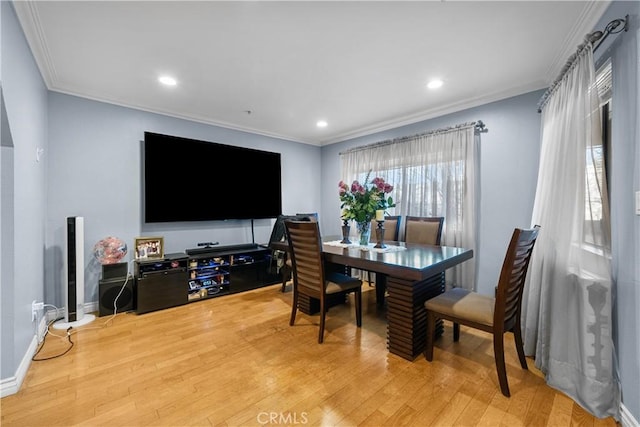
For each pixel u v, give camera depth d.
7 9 1.60
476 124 3.12
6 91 1.57
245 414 1.48
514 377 1.80
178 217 3.43
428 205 3.53
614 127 1.53
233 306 3.11
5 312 1.65
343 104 3.33
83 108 2.92
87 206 2.94
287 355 2.07
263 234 4.43
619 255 1.46
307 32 2.00
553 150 2.05
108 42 2.09
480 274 3.12
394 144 3.94
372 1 1.70
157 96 3.05
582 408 1.52
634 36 1.38
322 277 2.27
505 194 2.95
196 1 1.69
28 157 2.03
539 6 1.74
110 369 1.89
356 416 1.47
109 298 2.82
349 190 2.91
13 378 1.66
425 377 1.80
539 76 2.62
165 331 2.47
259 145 4.44
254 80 2.72
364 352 2.12
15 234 1.72
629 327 1.38
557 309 1.71
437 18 1.85
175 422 1.43
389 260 2.04
